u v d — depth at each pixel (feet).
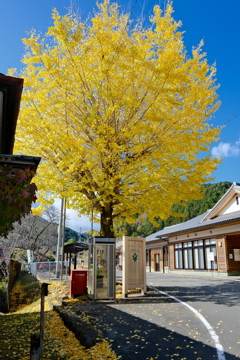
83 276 35.06
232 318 21.66
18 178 13.37
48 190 35.12
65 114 32.14
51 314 29.35
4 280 45.85
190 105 33.19
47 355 16.96
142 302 29.89
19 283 63.72
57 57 31.01
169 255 94.48
